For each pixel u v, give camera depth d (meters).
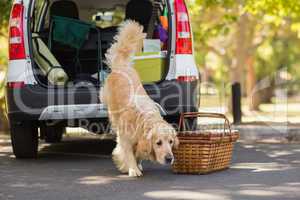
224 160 9.12
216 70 41.84
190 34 9.88
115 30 11.40
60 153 11.30
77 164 9.91
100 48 10.67
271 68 44.84
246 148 11.80
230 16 21.28
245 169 9.20
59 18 10.84
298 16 20.94
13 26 9.76
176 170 8.84
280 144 12.52
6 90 9.77
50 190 7.77
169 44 9.80
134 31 9.82
